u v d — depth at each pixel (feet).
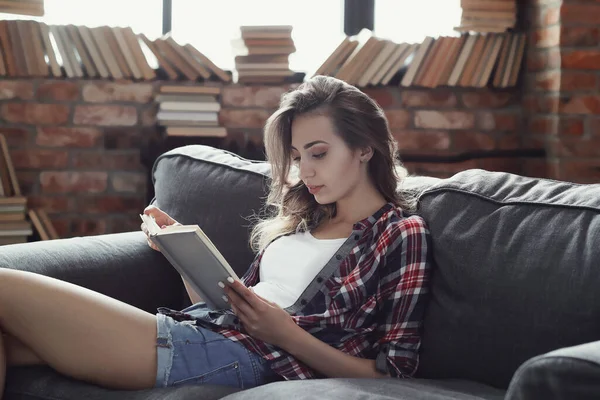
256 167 6.94
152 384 5.02
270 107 10.87
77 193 10.91
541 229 4.98
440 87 11.12
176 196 7.11
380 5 11.64
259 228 6.45
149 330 5.09
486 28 10.85
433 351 5.20
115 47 10.50
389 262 5.36
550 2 10.46
